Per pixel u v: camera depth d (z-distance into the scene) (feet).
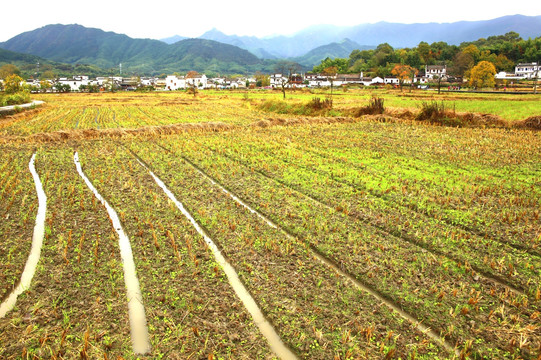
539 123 71.97
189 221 30.09
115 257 24.72
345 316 18.67
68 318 18.31
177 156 53.21
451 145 58.03
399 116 92.73
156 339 17.17
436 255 24.61
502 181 39.06
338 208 32.48
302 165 46.91
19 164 48.16
